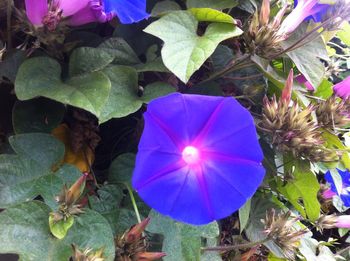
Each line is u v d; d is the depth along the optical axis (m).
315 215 0.28
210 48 0.22
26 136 0.21
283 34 0.24
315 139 0.24
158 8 0.24
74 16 0.22
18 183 0.20
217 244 0.27
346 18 0.26
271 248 0.26
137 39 0.25
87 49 0.22
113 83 0.22
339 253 0.36
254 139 0.20
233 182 0.21
